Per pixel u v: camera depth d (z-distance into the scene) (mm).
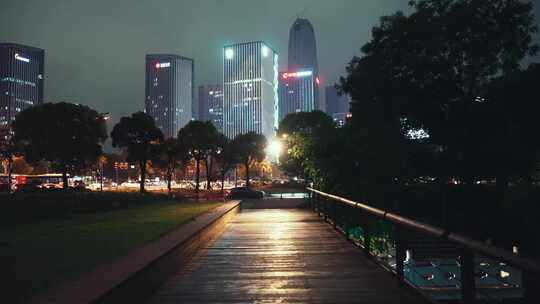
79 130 47250
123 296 5578
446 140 21484
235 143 77375
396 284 7320
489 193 21797
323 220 18250
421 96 21344
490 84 21344
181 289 7055
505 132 20578
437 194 22141
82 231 12297
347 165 20859
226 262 9289
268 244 11734
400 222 6285
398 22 22250
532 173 20547
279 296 6648
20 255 8500
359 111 22766
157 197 29766
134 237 10891
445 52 22016
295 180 98125
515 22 21031
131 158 50438
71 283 5551
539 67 20609
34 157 47969
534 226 18359
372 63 22609
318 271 8359
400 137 21516
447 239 4586
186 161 67000
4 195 16203
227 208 18844
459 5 21453
